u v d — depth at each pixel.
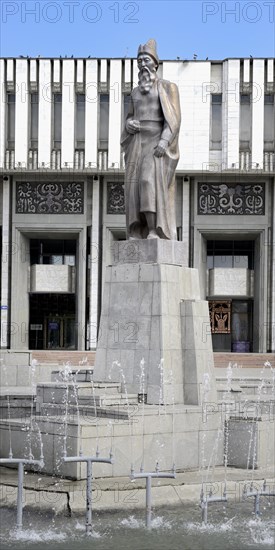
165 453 14.56
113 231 45.72
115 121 44.84
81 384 15.85
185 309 16.25
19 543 11.02
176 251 16.86
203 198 45.53
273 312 44.88
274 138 44.66
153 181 16.72
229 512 12.77
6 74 45.16
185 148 44.50
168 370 15.75
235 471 14.86
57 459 13.74
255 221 45.22
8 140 45.41
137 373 15.97
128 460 13.95
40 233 46.50
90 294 45.34
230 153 44.19
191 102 44.59
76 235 46.78
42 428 14.13
